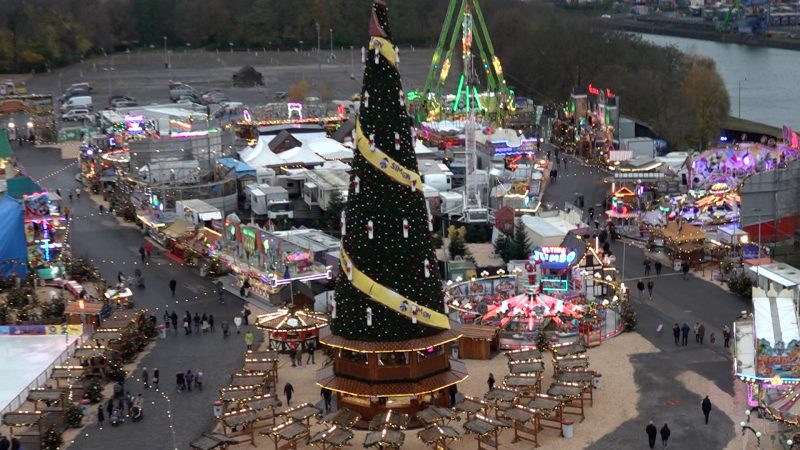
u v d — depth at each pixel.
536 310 103.88
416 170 85.69
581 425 83.94
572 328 103.12
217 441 77.94
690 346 101.06
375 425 79.88
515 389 85.88
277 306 115.69
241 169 163.25
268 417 84.62
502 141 174.88
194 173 158.12
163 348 104.25
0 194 147.00
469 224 143.12
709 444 79.94
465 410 81.88
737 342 93.69
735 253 127.25
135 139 173.12
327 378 87.44
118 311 107.69
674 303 113.94
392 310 84.19
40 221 128.50
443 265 123.38
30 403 89.88
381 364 84.88
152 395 92.56
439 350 87.44
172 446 82.31
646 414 85.69
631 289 119.25
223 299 118.81
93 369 96.06
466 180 153.50
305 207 160.12
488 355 99.50
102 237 146.50
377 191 84.12
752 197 131.62
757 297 92.94
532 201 147.00
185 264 133.12
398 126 84.44
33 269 126.81
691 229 128.88
